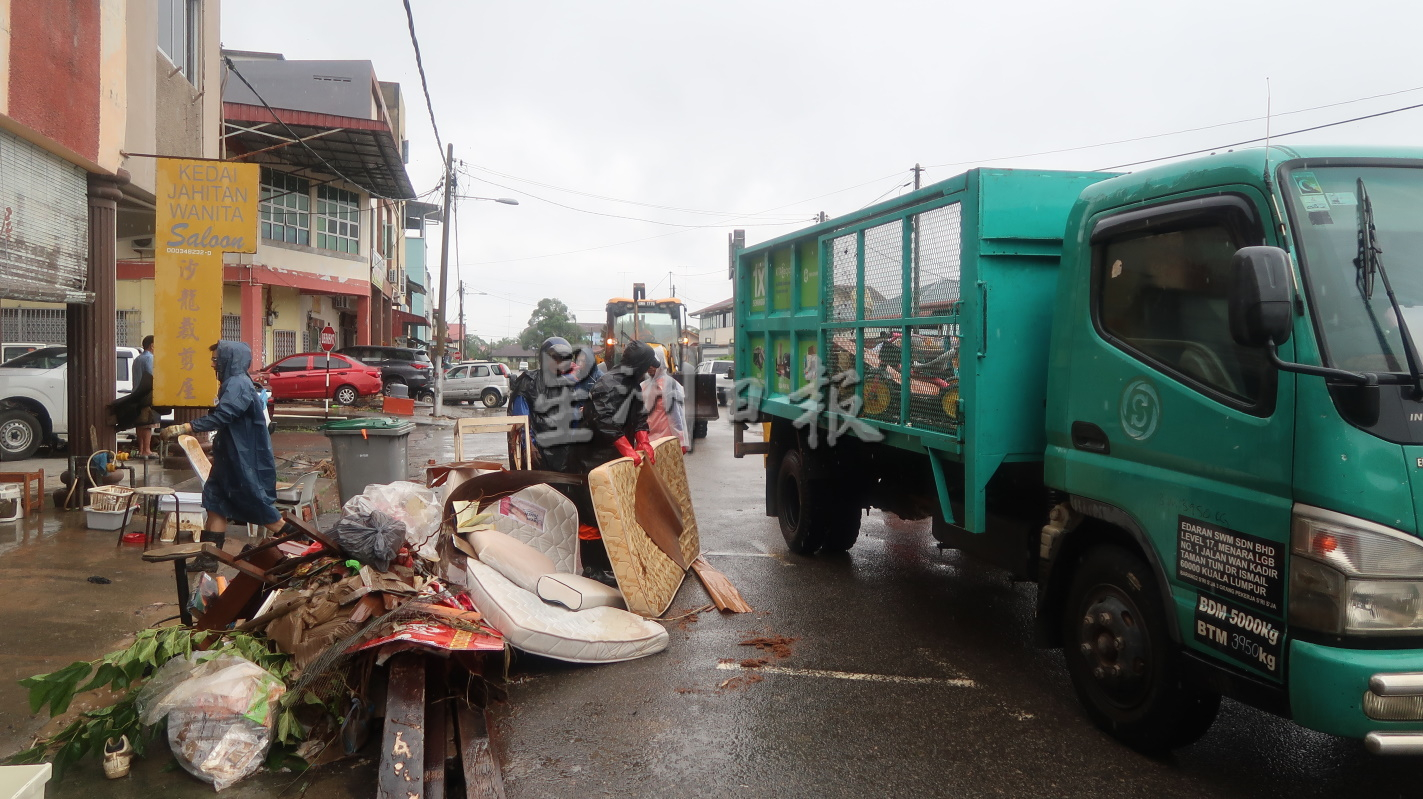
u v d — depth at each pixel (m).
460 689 4.27
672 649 5.43
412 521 5.19
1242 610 3.29
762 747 4.08
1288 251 3.19
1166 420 3.70
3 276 7.89
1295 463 3.08
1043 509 5.00
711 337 79.75
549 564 5.68
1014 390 4.79
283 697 3.88
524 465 7.30
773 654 5.34
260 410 6.67
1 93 7.52
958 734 4.22
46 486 10.25
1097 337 4.16
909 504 6.71
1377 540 2.92
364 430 8.52
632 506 6.12
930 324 5.25
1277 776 3.79
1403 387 3.01
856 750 4.05
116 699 4.41
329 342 22.89
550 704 4.57
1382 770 3.87
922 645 5.52
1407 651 2.94
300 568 4.77
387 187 31.62
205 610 4.73
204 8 13.41
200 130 13.27
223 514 6.61
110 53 9.56
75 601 5.98
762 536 8.88
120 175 9.79
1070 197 4.82
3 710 4.27
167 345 9.90
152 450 12.98
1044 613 4.52
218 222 9.94
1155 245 3.85
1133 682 3.91
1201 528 3.49
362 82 29.06
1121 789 3.67
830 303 6.87
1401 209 3.31
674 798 3.61
